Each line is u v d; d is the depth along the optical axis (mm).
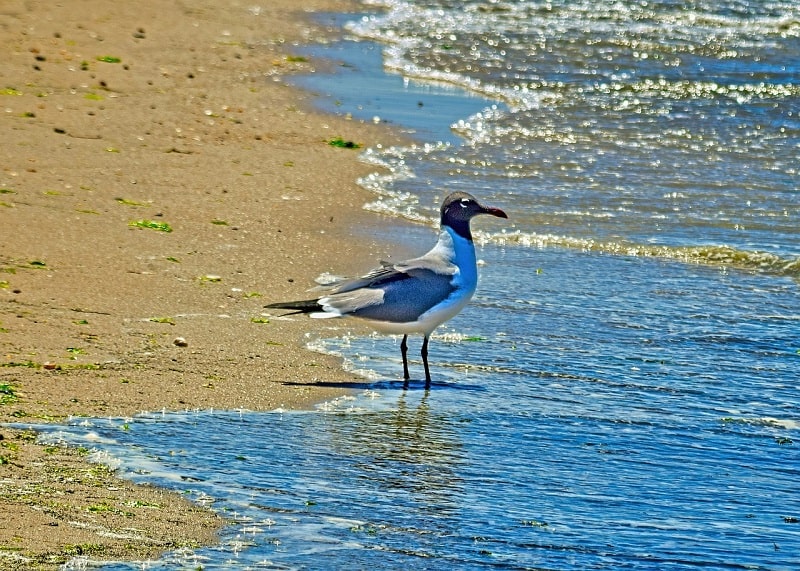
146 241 16406
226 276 15453
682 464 11109
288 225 17875
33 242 15805
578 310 15406
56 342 12789
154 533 9141
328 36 34062
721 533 9773
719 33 36719
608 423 12008
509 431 11703
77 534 8977
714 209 20031
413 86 28703
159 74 27047
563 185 21156
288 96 26469
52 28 30281
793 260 17641
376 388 12680
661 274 17000
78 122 22281
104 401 11547
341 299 13133
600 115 26531
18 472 9914
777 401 12734
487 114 26188
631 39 35500
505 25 37312
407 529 9578
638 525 9852
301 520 9602
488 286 16172
